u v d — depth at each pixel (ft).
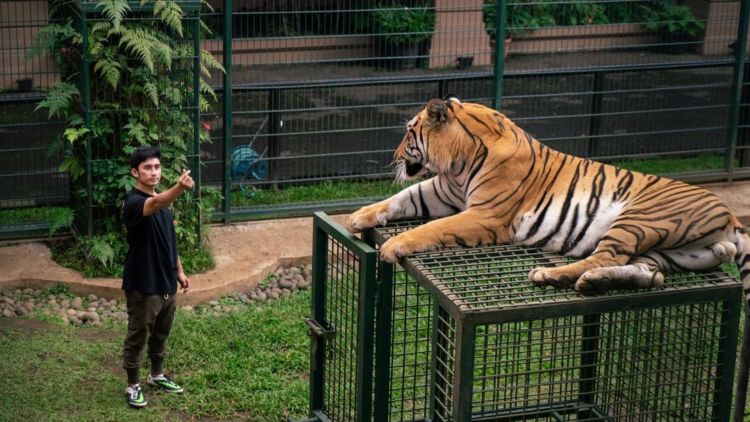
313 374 20.97
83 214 28.84
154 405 22.41
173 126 28.60
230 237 31.17
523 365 23.68
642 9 40.88
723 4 42.60
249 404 22.54
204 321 26.11
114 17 26.30
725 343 17.92
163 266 22.07
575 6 39.47
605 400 21.07
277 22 35.68
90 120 27.53
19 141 33.53
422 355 24.62
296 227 32.22
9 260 28.43
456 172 18.97
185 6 27.71
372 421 20.17
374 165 37.42
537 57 43.52
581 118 42.93
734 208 34.76
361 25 37.14
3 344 24.40
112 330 25.66
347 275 19.30
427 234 18.03
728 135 36.65
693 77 47.80
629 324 20.52
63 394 22.50
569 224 18.16
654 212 17.52
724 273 18.02
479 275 17.22
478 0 41.16
